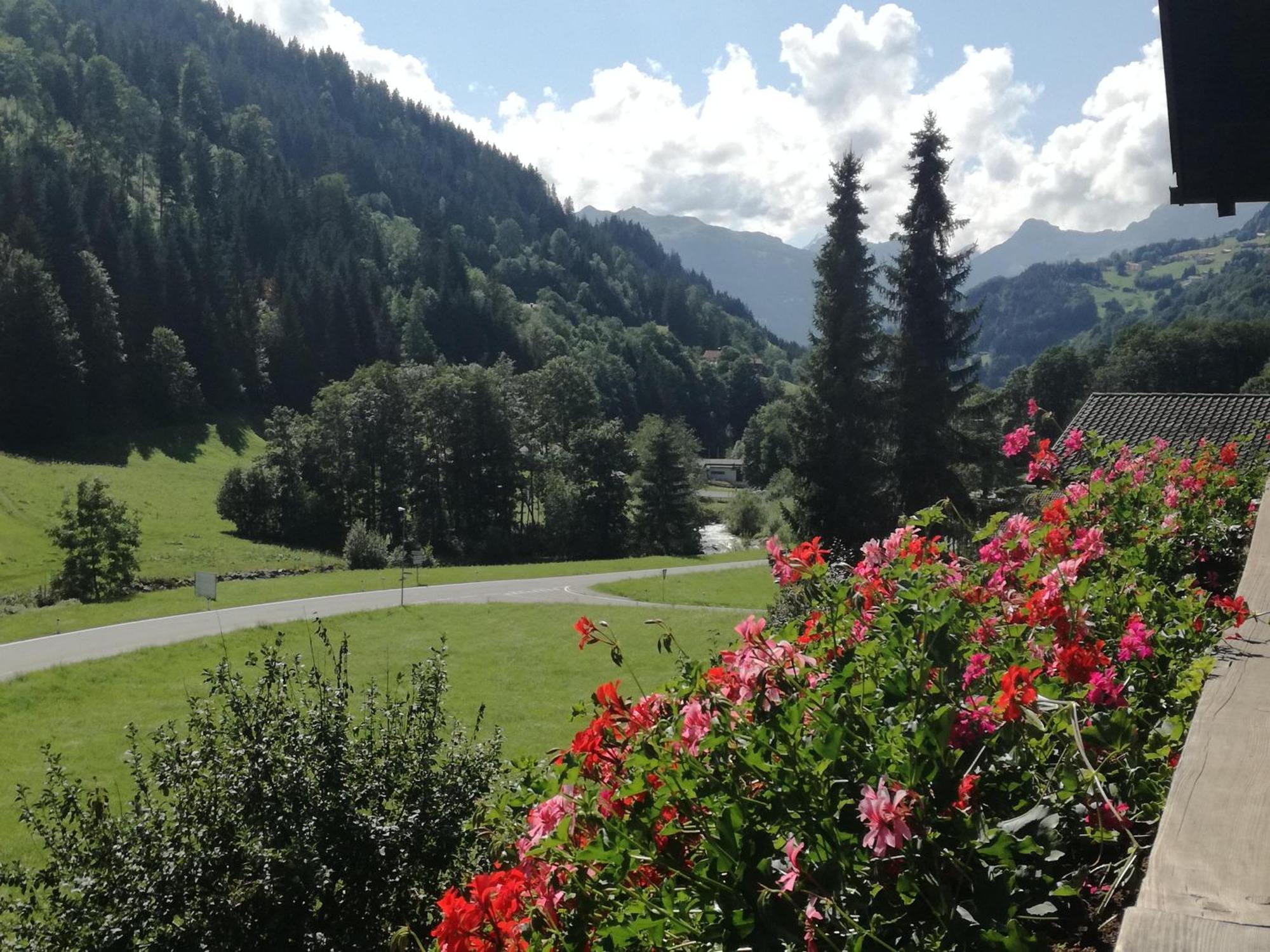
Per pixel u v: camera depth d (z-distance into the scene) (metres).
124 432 84.44
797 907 1.64
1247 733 1.59
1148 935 1.01
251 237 134.00
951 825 1.63
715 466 121.00
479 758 7.49
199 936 6.29
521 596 41.16
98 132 138.25
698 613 35.88
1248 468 5.86
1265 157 6.13
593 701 2.56
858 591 2.79
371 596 40.25
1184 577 3.60
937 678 2.01
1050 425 5.99
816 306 32.44
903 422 31.36
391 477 71.62
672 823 1.97
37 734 19.92
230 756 7.08
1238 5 5.66
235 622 32.19
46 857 12.43
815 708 2.05
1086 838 1.91
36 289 77.81
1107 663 2.45
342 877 6.85
